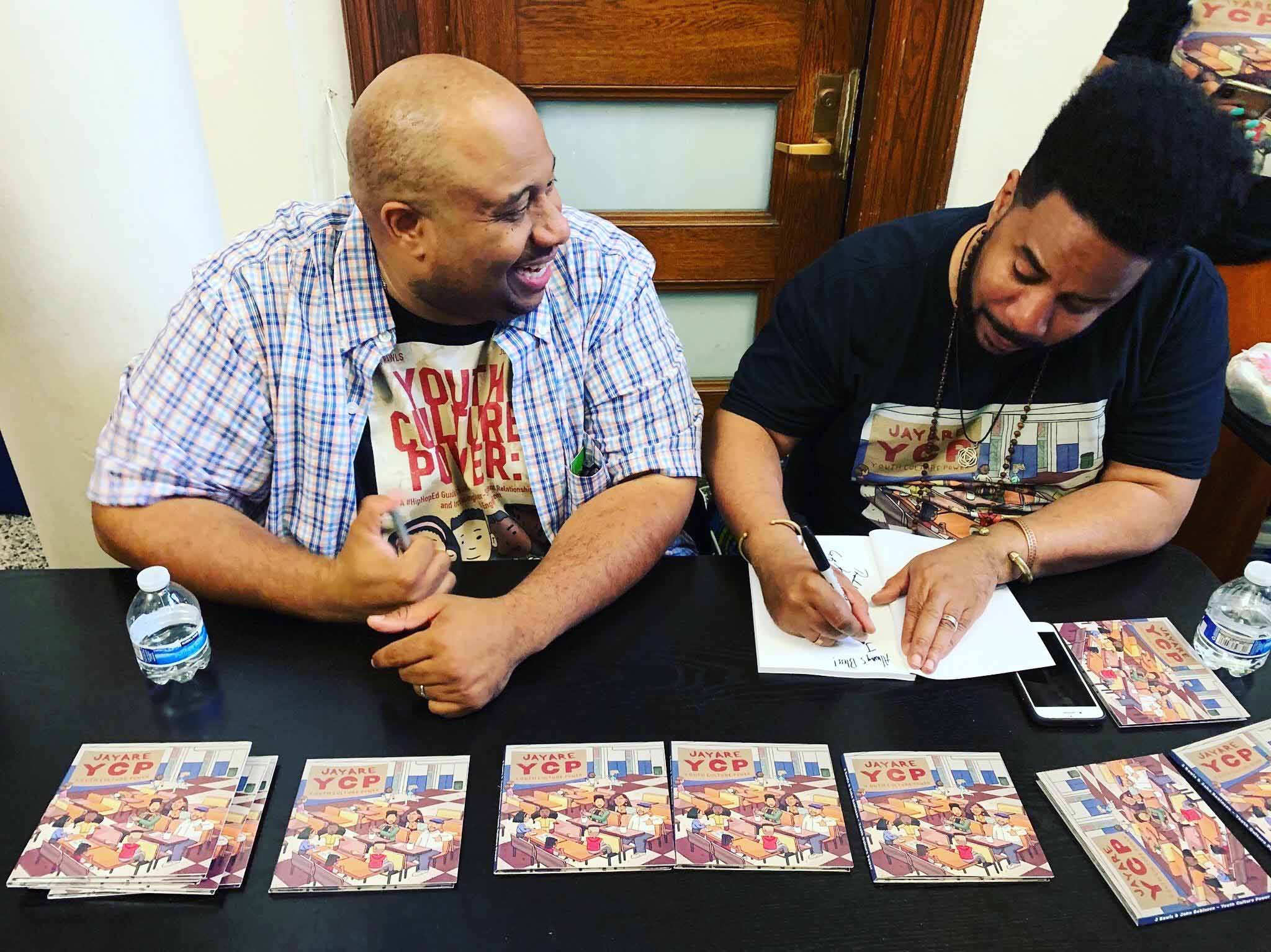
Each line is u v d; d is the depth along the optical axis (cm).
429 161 90
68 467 164
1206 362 120
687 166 221
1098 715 92
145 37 142
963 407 126
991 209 117
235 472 115
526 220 96
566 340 120
